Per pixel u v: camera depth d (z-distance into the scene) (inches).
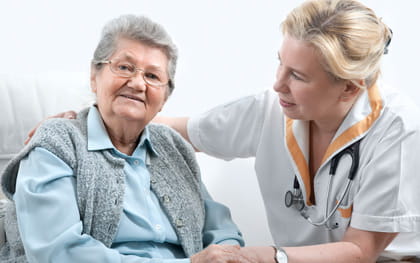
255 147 63.7
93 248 43.1
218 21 90.0
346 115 54.8
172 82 51.3
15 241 48.8
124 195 48.3
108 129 51.3
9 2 79.6
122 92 48.4
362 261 50.9
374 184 51.6
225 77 91.3
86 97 69.9
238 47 91.0
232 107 65.0
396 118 52.7
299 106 52.2
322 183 56.4
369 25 48.8
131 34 47.9
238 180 88.0
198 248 52.9
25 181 44.0
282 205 61.6
